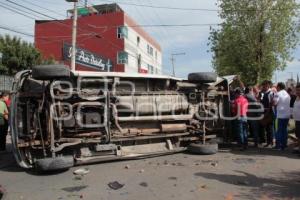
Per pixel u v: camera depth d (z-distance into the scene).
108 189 7.80
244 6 27.27
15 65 37.88
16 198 7.34
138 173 9.07
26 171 9.59
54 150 9.40
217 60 30.14
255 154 11.53
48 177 8.91
